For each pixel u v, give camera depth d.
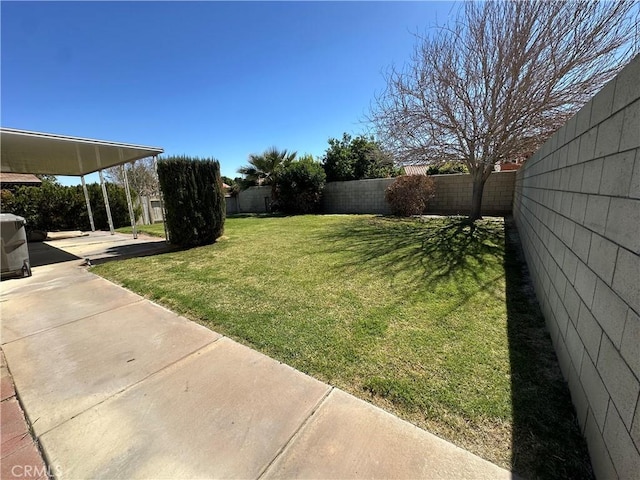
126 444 1.38
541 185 3.25
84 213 11.19
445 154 7.88
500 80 6.34
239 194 17.20
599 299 1.30
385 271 3.98
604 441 1.12
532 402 1.57
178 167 6.02
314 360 2.02
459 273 3.78
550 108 6.13
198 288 3.59
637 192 0.99
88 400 1.69
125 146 6.04
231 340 2.33
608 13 5.04
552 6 5.40
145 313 2.92
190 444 1.37
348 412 1.54
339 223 9.00
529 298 2.97
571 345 1.67
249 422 1.48
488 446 1.31
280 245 6.05
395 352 2.08
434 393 1.65
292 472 1.21
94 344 2.34
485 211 9.83
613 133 1.24
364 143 14.24
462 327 2.41
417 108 7.42
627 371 0.99
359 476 1.18
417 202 10.02
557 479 1.15
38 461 1.31
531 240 3.79
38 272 4.71
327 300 3.07
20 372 1.99
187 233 6.23
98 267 4.88
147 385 1.81
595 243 1.40
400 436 1.37
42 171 9.37
